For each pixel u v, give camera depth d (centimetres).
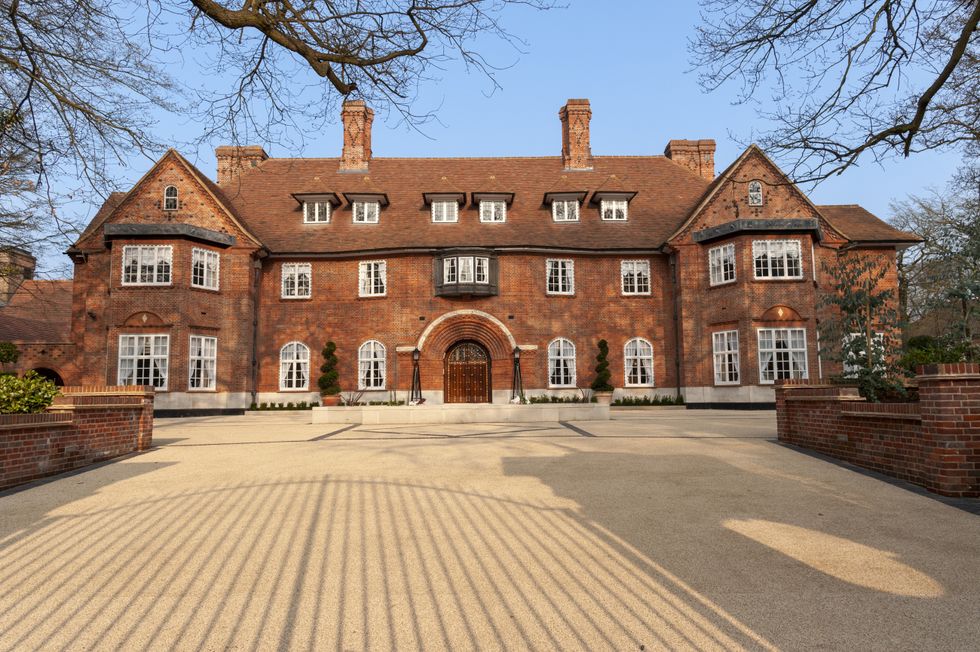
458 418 1989
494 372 2812
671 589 480
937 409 788
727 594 468
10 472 912
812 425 1137
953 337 1338
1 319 3331
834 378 1309
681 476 911
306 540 616
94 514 739
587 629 411
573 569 528
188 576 520
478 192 2948
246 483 912
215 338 2695
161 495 839
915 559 541
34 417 955
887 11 877
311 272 2917
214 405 2650
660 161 3438
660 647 383
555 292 2873
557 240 2914
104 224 2588
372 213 3019
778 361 2580
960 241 1488
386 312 2844
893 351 1303
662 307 2928
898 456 880
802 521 667
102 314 2730
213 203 2750
